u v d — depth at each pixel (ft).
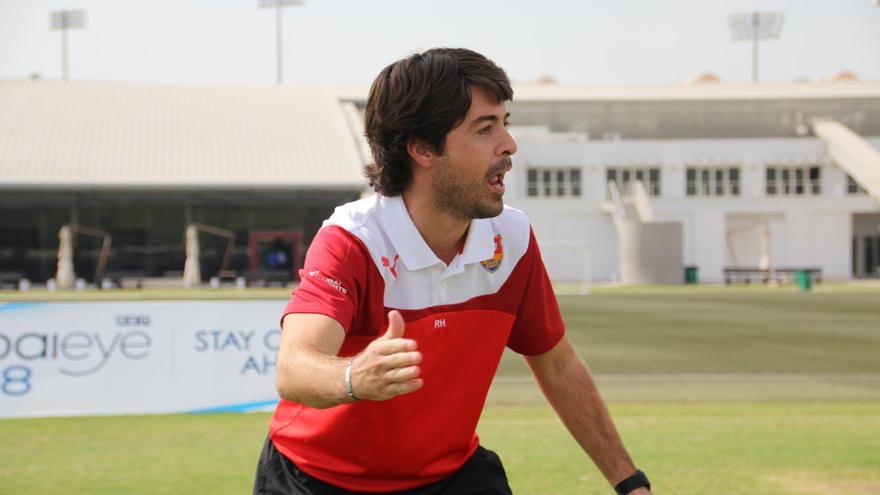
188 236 185.68
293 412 10.57
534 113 244.01
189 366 35.22
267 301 35.73
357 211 9.94
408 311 10.08
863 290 163.73
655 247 194.70
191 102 238.27
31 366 34.14
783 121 243.81
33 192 195.11
